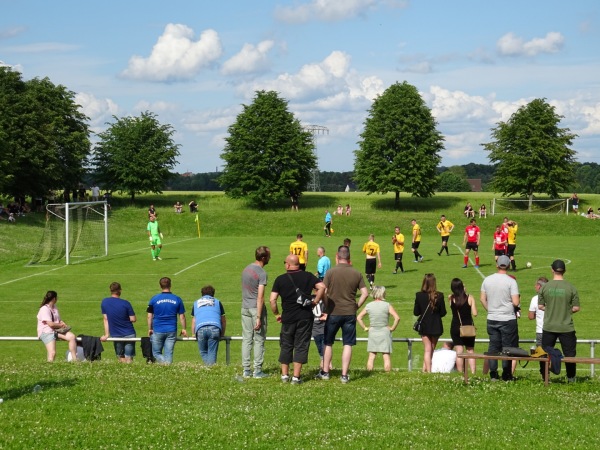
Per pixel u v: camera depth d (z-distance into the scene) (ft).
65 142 310.24
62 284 128.16
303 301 48.16
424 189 330.75
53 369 52.39
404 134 334.24
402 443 36.06
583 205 332.80
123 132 348.38
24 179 288.10
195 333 58.95
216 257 172.14
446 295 112.57
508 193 341.62
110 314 62.34
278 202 352.49
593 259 161.17
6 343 81.46
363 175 337.31
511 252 142.41
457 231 255.29
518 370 61.67
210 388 46.85
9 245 186.70
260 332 50.47
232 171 335.47
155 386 46.96
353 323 49.60
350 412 41.68
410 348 57.93
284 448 35.22
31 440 35.42
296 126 342.03
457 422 40.01
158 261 164.25
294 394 45.62
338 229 257.34
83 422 38.63
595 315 93.09
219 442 35.86
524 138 331.98
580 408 43.47
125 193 383.04
